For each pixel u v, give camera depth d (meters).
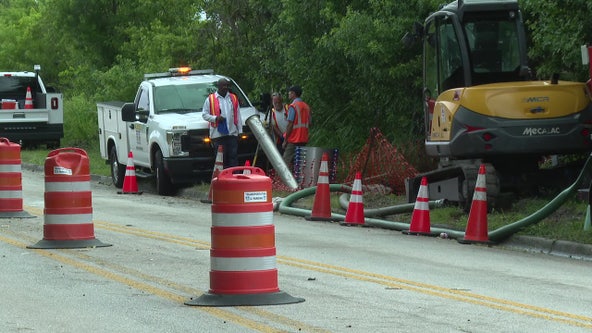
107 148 84.81
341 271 38.97
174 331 27.56
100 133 86.38
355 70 80.50
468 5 57.44
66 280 35.62
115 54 133.88
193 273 37.38
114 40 132.88
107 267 38.62
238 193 31.19
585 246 45.31
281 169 70.75
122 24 132.25
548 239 47.56
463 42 57.34
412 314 30.27
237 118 69.69
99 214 59.91
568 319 29.89
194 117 74.12
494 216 53.69
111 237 48.12
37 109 117.06
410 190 60.69
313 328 27.98
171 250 43.75
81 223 44.47
